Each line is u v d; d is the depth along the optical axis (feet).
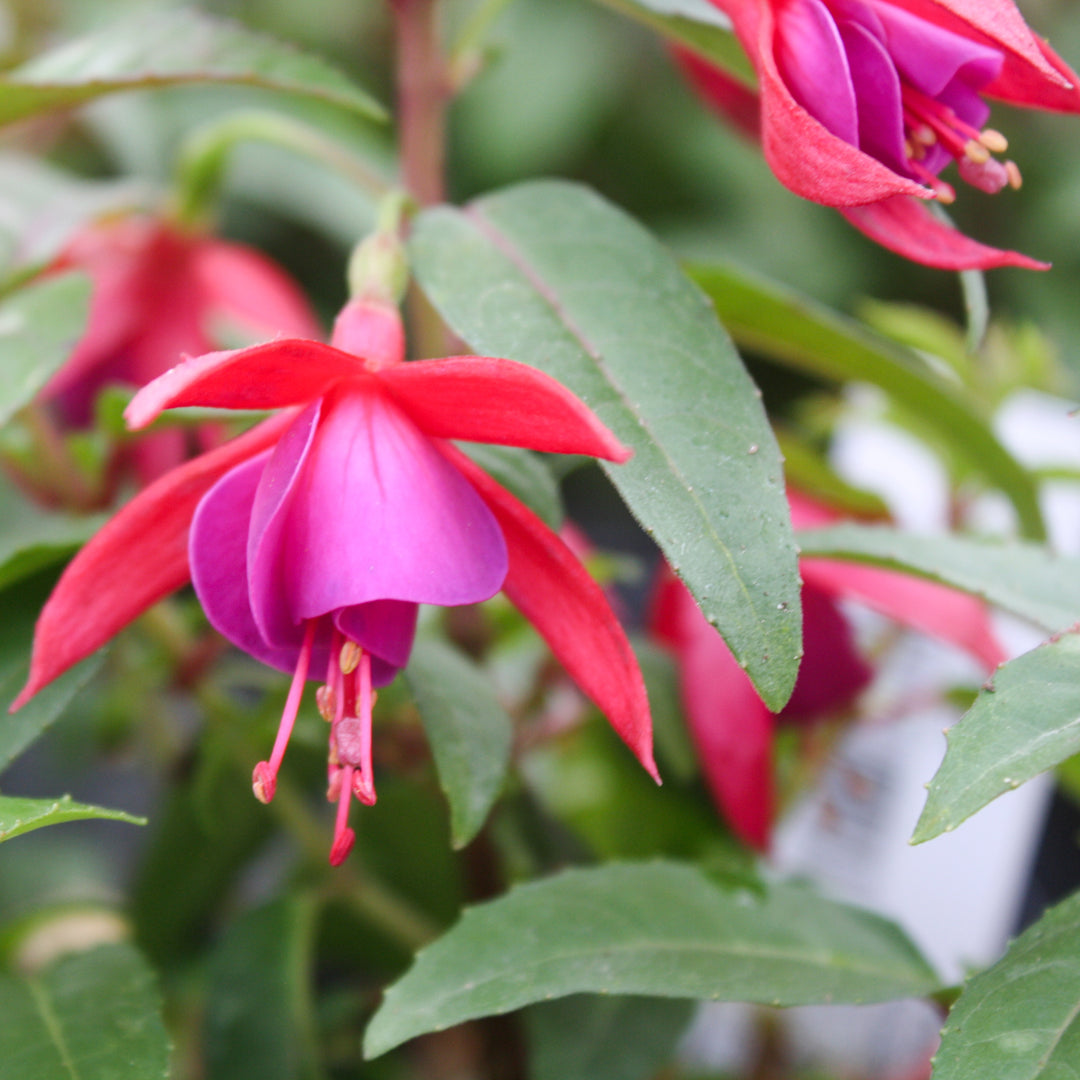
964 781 0.97
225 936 1.32
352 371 0.98
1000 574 1.13
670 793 1.39
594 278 1.06
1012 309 2.53
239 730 1.34
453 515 0.98
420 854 1.46
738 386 1.02
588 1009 1.25
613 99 2.60
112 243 1.38
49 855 2.14
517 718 1.34
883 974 1.12
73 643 1.00
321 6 2.62
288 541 0.97
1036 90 0.99
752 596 0.98
